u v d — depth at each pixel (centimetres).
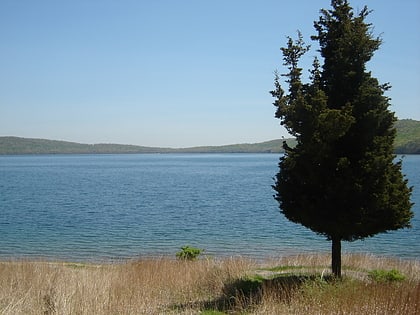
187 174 11012
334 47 1040
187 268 1357
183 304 996
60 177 9981
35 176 10319
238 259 1548
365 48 1009
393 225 982
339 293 859
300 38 1036
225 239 2836
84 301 905
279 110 1026
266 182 8188
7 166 16538
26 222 3606
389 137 1003
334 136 944
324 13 1053
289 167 1001
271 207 4588
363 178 960
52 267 1524
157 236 2966
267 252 2384
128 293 1007
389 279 1123
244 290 1052
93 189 6894
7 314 854
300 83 1026
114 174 11194
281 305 860
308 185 1009
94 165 17562
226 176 10050
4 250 2488
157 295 1055
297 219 1040
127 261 1848
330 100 1027
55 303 893
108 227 3356
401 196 978
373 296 823
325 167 984
